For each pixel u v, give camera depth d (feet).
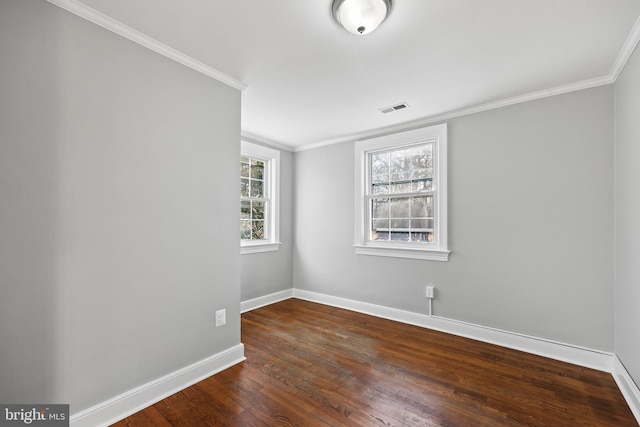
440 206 9.75
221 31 5.51
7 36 4.22
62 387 4.73
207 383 6.49
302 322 10.50
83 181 4.95
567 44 5.81
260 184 12.89
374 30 5.41
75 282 4.86
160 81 6.01
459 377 6.77
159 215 6.00
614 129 7.03
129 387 5.53
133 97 5.59
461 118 9.41
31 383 4.44
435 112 9.55
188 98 6.51
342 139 12.45
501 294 8.61
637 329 5.62
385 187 11.51
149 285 5.84
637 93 5.58
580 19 5.05
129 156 5.54
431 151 10.33
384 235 11.44
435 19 5.08
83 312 4.95
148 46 5.78
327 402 5.83
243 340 8.87
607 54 6.14
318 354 7.95
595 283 7.27
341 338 9.04
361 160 11.87
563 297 7.68
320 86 7.77
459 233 9.38
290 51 6.18
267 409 5.62
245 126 10.98
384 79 7.38
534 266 8.10
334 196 12.69
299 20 5.18
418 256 10.19
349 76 7.22
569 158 7.62
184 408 5.64
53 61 4.63
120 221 5.41
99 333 5.15
